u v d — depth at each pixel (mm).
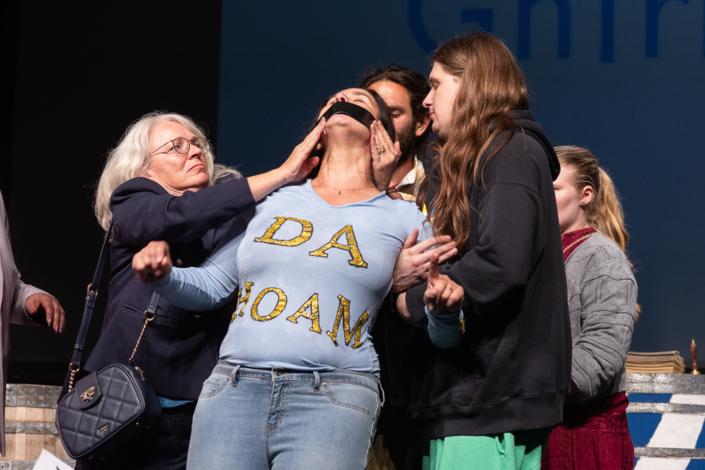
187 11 9953
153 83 10000
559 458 4051
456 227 3492
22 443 5000
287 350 3275
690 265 8453
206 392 3365
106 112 10086
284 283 3359
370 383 3354
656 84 8594
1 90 10148
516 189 3365
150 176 4102
